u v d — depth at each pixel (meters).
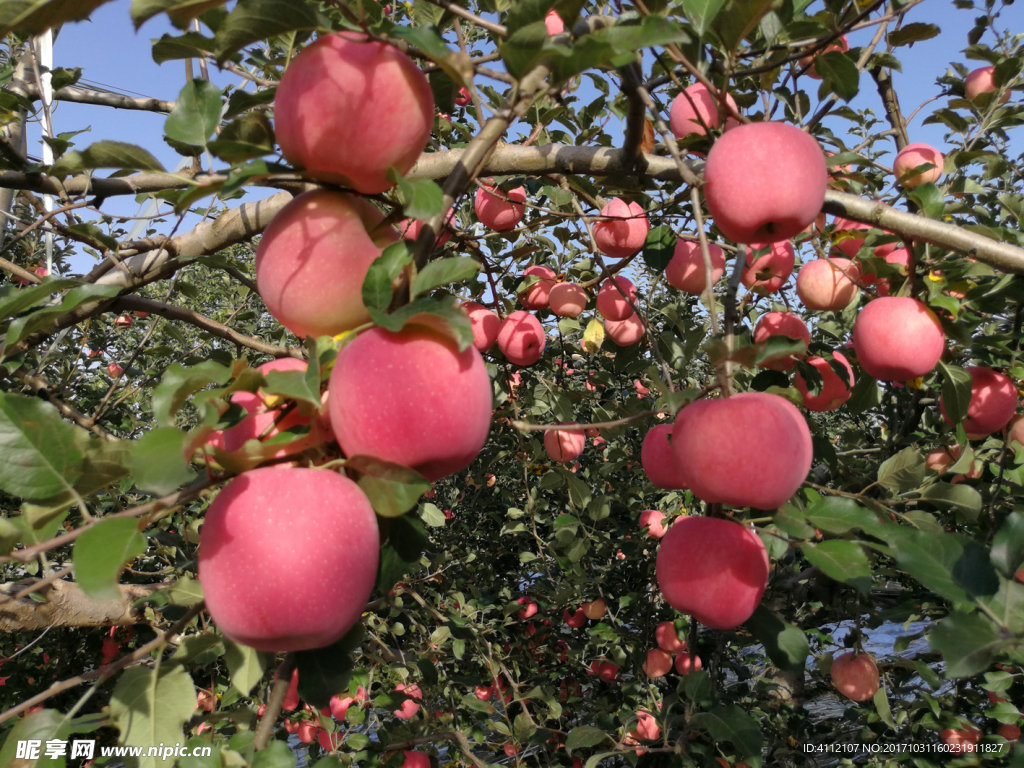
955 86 1.09
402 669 1.23
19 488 0.39
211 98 0.46
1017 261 0.60
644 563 1.53
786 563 1.39
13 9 0.40
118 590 0.35
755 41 0.77
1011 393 0.76
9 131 0.84
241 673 0.53
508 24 0.48
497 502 1.95
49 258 1.04
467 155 0.44
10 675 1.42
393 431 0.41
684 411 0.55
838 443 1.49
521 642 1.64
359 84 0.43
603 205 0.89
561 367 1.25
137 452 0.35
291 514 0.40
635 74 0.57
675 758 0.97
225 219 0.74
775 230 0.57
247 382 0.40
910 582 1.14
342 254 0.45
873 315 0.68
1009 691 1.04
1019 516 0.44
